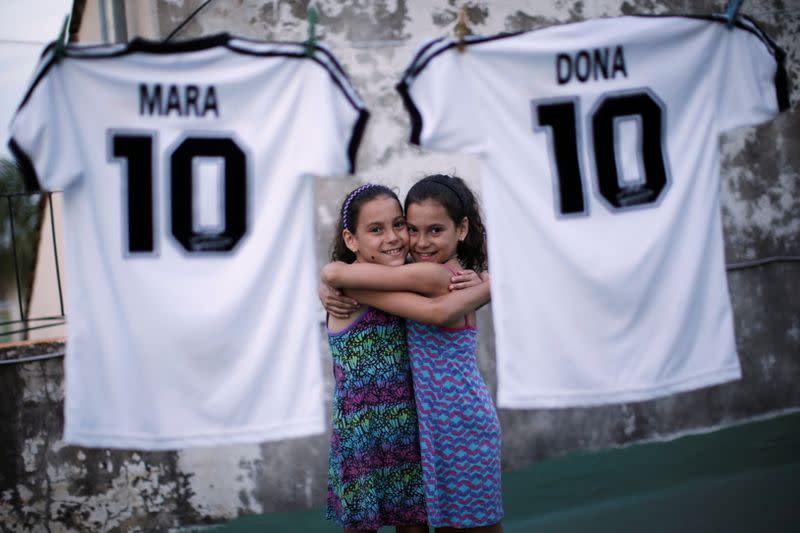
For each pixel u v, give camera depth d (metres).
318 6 3.82
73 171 2.39
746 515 3.52
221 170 2.50
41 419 3.54
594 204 2.70
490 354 4.05
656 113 2.75
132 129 2.45
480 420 2.40
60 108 2.39
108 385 2.46
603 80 2.70
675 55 2.77
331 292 2.39
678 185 2.77
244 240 2.52
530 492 3.92
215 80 2.50
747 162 4.48
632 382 2.72
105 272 2.45
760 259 4.51
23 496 3.53
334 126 2.51
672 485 3.92
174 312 2.47
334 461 2.46
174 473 3.68
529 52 2.64
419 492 2.39
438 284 2.37
